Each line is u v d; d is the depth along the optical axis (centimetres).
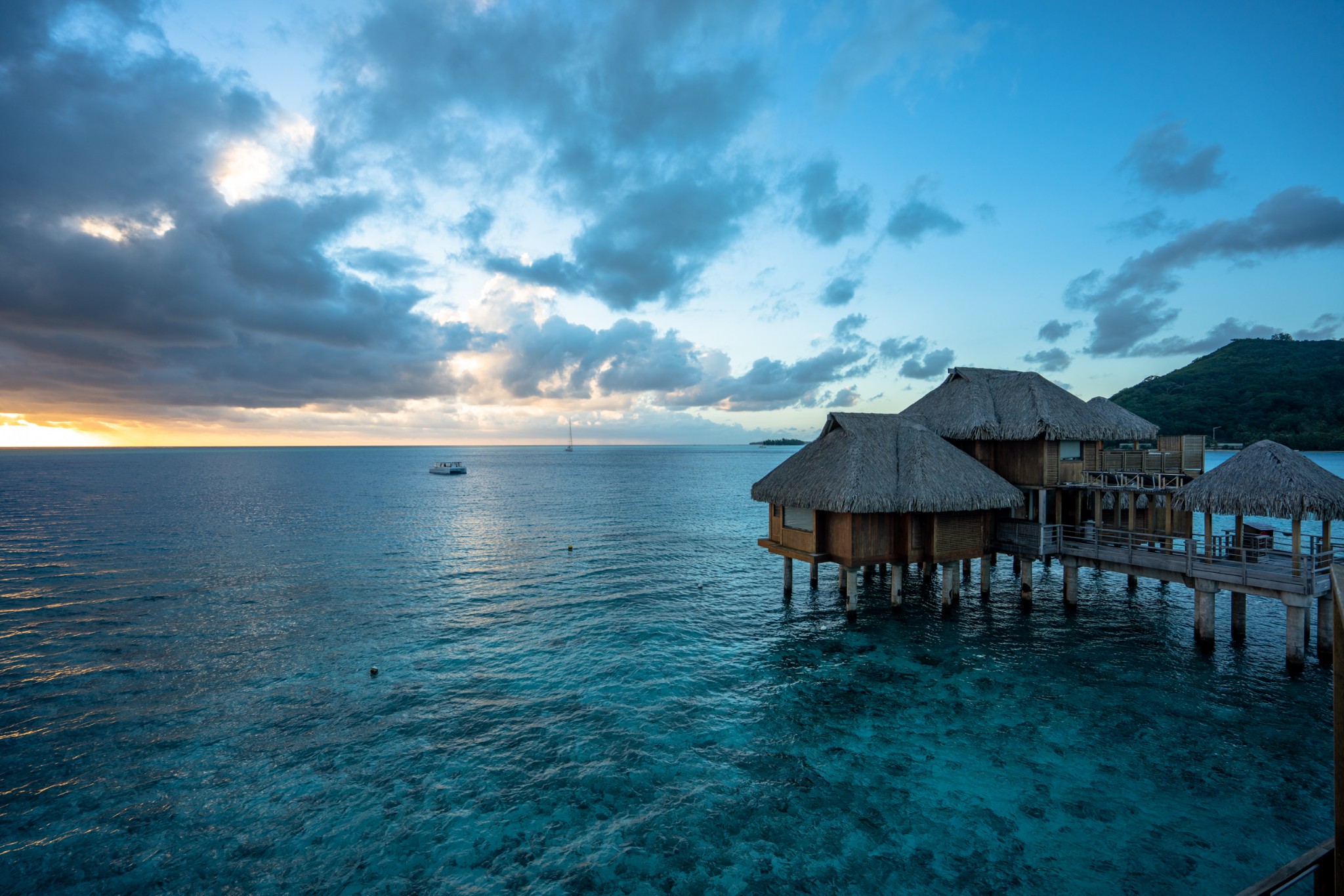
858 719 1537
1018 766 1311
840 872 1004
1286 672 1753
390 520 5269
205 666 1909
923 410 2806
